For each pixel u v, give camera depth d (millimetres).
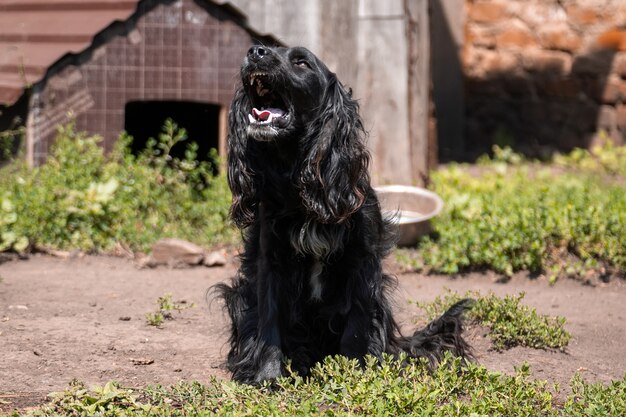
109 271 8227
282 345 5281
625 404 4613
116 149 9617
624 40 14266
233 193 5285
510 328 6234
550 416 4605
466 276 8305
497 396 4754
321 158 5039
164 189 9477
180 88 9969
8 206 8672
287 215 5168
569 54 14633
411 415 4359
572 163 13789
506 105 15125
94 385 5102
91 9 10148
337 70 10664
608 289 8000
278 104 5309
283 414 4379
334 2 10625
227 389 4797
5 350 5734
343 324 5340
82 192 8922
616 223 8508
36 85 9531
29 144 9617
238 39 10062
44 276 7895
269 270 5219
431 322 5945
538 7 14742
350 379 4730
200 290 7641
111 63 9781
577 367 5871
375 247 5266
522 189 10797
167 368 5570
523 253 8336
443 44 15031
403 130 10516
